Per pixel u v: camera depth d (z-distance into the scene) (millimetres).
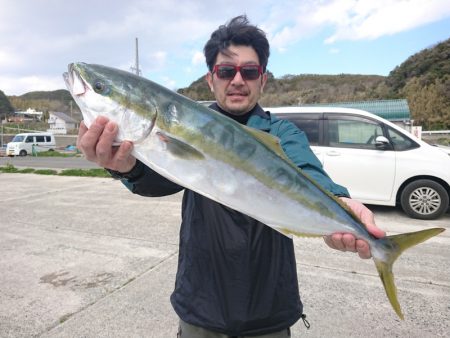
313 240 5074
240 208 1677
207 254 1735
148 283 3699
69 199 8305
